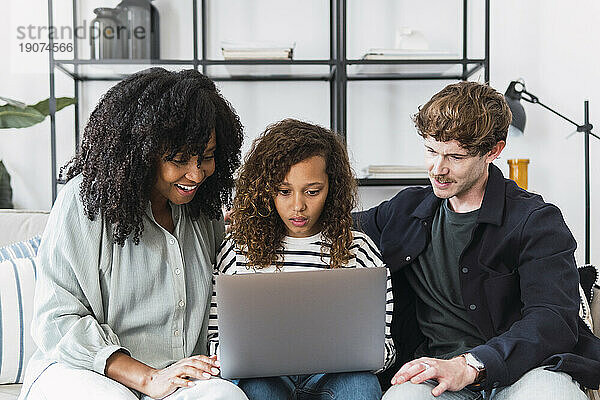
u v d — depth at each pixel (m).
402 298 1.84
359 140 3.30
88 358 1.51
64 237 1.59
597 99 3.22
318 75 3.23
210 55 3.24
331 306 1.49
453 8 3.27
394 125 3.29
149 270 1.65
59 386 1.48
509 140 3.26
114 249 1.63
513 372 1.48
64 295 1.58
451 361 1.48
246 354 1.48
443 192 1.69
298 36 3.26
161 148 1.56
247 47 2.96
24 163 3.17
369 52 2.97
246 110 3.27
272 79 3.24
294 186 1.66
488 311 1.70
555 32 3.23
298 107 3.28
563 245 1.65
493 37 3.25
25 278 1.97
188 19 3.21
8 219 2.27
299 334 1.49
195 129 1.55
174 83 1.61
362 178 3.03
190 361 1.50
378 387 1.56
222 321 1.46
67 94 3.18
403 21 3.26
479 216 1.71
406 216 1.85
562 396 1.41
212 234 1.83
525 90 3.01
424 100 3.29
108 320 1.63
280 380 1.62
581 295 1.88
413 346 1.81
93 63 2.90
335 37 3.11
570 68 3.23
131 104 1.59
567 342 1.54
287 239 1.74
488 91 1.69
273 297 1.47
